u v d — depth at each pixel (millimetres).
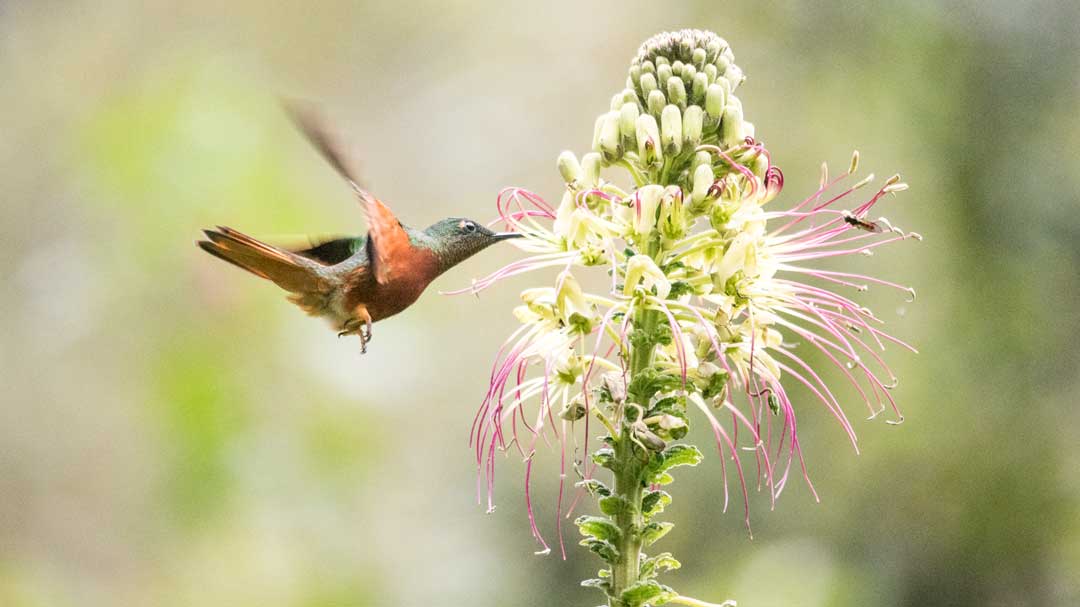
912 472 15023
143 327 12461
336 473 12516
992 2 15438
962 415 15000
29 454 13742
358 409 12766
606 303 6508
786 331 14641
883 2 15711
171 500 12156
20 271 13992
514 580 16109
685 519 14953
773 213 6609
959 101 15445
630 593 6230
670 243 6547
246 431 12172
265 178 12430
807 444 14844
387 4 19328
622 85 19266
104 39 15930
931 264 15086
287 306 12555
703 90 6750
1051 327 15117
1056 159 15273
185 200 12328
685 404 6492
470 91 19656
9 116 14922
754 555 14695
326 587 12500
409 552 14664
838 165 15570
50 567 13453
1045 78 15352
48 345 13547
